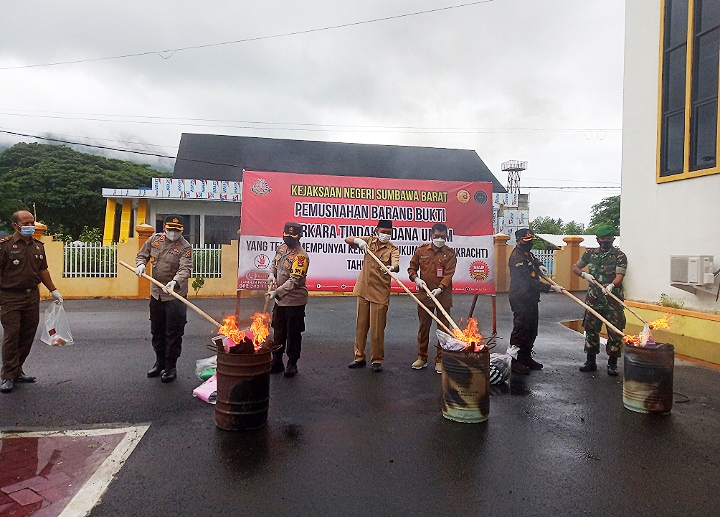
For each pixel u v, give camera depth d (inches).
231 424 167.3
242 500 125.4
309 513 120.2
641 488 134.9
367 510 122.0
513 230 1014.4
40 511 119.0
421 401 205.6
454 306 545.6
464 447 159.6
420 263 262.1
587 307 241.8
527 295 257.9
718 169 295.3
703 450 159.9
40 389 212.5
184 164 1035.3
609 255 260.4
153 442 159.0
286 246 244.7
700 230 309.6
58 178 1131.3
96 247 574.2
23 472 138.6
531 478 139.6
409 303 566.9
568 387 231.8
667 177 332.8
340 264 342.6
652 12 349.4
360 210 344.8
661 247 340.2
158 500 124.7
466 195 353.7
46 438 161.5
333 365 264.5
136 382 224.1
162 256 226.2
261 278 331.0
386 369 258.2
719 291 296.0
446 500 127.2
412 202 349.4
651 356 193.6
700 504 127.1
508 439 167.0
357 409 194.2
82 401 197.3
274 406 195.8
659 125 340.8
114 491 128.7
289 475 138.8
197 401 198.4
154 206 844.0
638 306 352.8
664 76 339.6
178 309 225.6
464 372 180.1
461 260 350.9
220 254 608.4
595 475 141.9
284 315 241.9
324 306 533.3
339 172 1106.1
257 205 332.8
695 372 265.4
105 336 338.3
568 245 776.3
